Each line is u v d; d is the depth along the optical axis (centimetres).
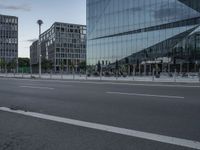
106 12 6369
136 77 4253
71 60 14400
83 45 14875
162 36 5325
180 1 5059
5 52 15175
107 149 557
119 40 6075
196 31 4816
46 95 1545
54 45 14012
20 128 755
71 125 778
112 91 1691
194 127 727
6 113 992
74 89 1883
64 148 569
